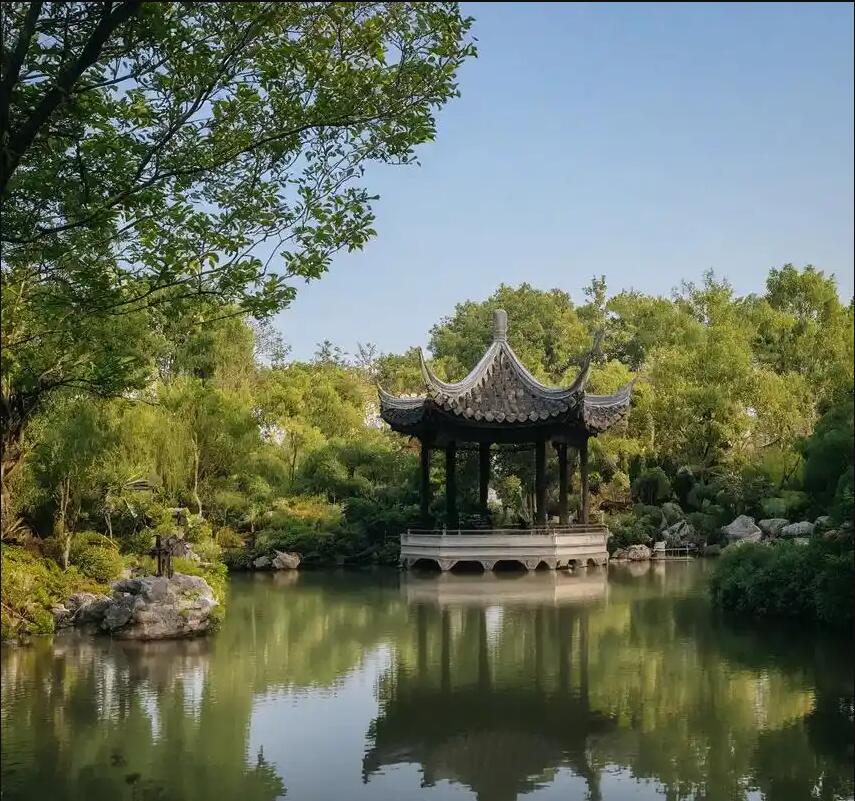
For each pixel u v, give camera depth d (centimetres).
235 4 818
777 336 5272
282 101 884
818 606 1895
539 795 981
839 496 1978
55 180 877
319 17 860
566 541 3241
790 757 1102
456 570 3266
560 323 5831
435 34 882
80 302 934
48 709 1317
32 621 1902
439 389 3192
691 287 6612
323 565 3647
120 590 1955
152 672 1564
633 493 4319
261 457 4016
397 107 907
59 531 2250
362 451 4441
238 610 2347
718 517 4034
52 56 840
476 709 1321
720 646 1761
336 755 1116
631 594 2578
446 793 980
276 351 5931
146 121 890
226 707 1332
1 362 1001
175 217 885
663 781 1022
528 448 3744
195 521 3152
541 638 1883
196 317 1053
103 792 988
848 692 1392
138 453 3081
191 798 970
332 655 1720
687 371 4559
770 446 4422
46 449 2189
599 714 1293
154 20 809
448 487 3369
